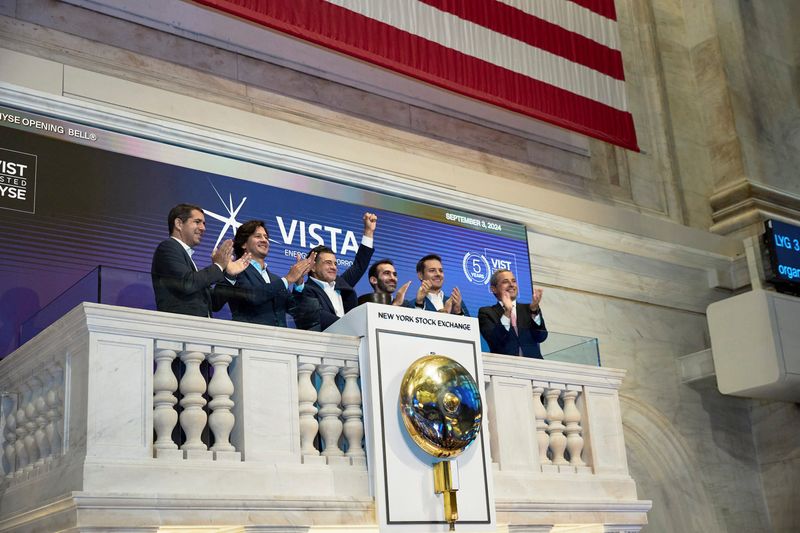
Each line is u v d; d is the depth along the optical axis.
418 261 10.40
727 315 12.38
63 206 8.29
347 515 6.60
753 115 14.50
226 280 7.29
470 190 11.26
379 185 10.36
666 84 14.43
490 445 7.87
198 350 6.50
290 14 9.48
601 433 8.63
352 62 11.06
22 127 8.25
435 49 10.59
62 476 6.07
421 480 6.87
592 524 8.22
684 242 13.06
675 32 14.91
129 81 9.20
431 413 6.82
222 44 10.14
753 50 15.02
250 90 10.23
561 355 8.75
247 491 6.35
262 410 6.62
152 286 6.59
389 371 6.96
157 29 9.75
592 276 12.27
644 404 12.37
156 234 8.72
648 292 12.88
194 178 9.09
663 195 13.74
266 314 7.11
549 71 11.57
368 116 11.08
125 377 6.17
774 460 13.16
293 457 6.64
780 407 13.24
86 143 8.55
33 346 6.77
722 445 13.00
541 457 8.19
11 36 8.87
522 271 11.21
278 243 9.45
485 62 10.99
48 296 8.03
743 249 13.62
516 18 11.48
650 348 12.73
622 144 12.00
